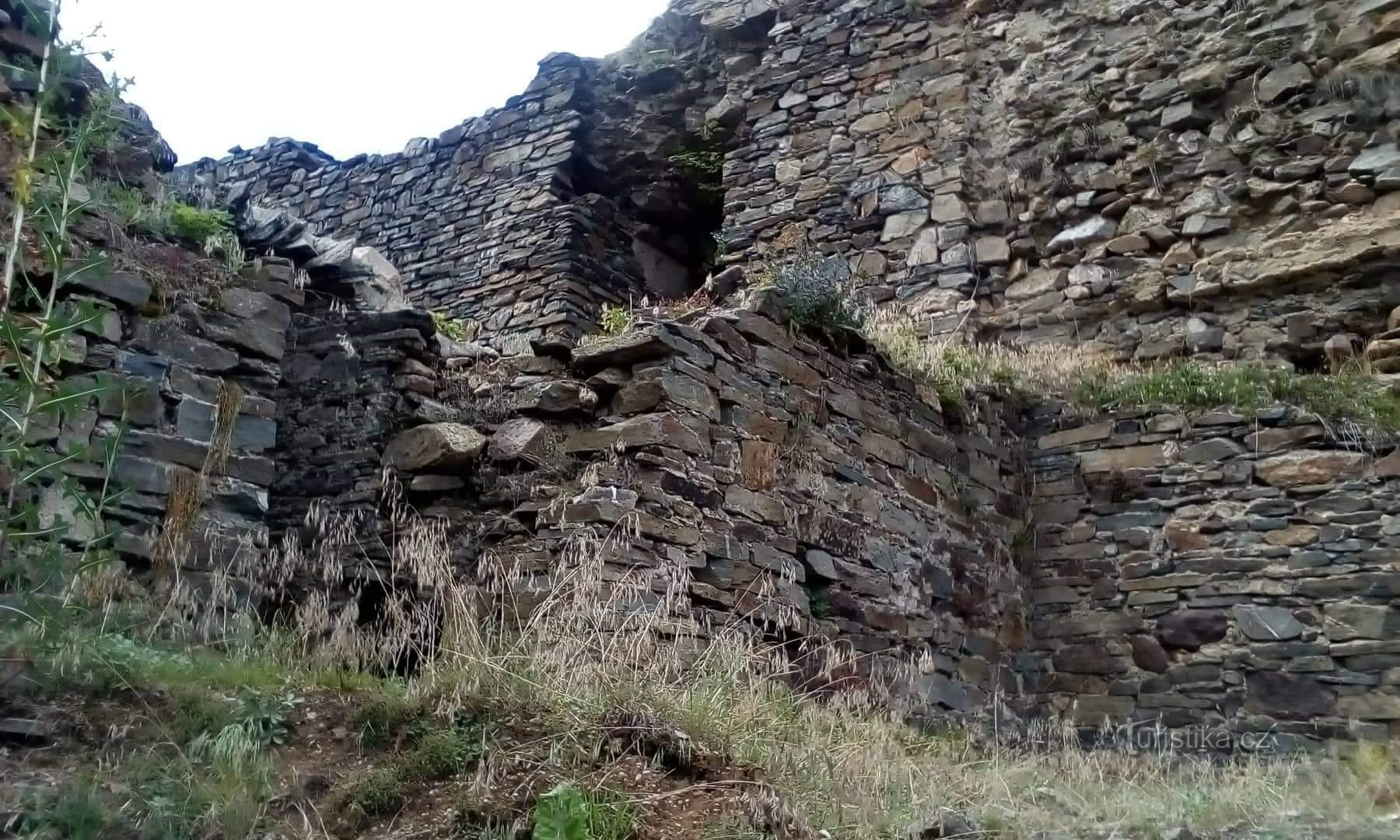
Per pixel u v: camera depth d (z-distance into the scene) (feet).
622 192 42.65
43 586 13.20
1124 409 27.35
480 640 14.96
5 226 16.39
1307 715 22.99
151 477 17.49
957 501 26.02
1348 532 23.71
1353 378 26.08
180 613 15.61
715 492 19.85
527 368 21.80
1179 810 14.73
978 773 17.26
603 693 13.69
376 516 20.13
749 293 23.88
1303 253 28.53
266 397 19.54
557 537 18.24
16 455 12.68
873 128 36.09
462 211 43.45
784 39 39.01
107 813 11.07
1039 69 33.94
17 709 12.22
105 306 17.07
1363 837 12.92
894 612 23.18
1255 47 30.81
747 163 38.22
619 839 11.57
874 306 31.04
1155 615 25.39
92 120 14.61
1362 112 28.96
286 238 22.35
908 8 36.73
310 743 13.11
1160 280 30.27
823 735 16.05
